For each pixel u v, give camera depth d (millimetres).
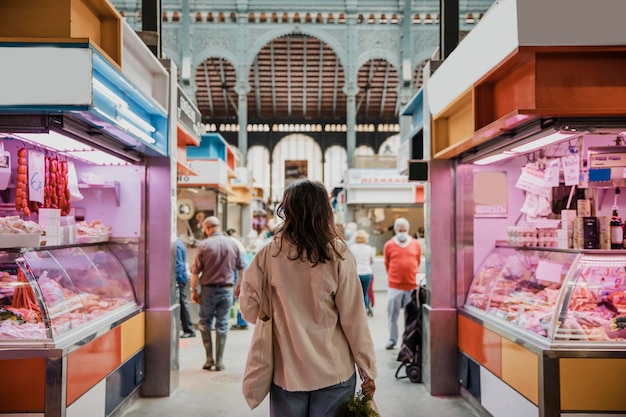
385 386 5008
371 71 27297
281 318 2164
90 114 2732
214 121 32688
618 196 3785
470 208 4812
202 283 5676
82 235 4195
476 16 22891
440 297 4781
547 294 3545
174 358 4793
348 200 13773
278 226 2277
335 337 2162
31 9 2686
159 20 5023
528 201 4527
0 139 3443
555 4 2701
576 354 3006
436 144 4730
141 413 4215
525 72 2889
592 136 3668
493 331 3799
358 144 32812
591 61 2779
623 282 3277
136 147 4168
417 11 23672
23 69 2588
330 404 2109
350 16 23938
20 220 3254
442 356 4723
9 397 2928
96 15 3031
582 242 3410
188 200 9188
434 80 4469
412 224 15062
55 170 3873
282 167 33062
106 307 3936
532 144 3408
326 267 2145
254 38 23953
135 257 4699
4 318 3025
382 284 12938
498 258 4629
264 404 4469
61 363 2941
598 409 2994
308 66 27547
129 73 3826
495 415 3768
